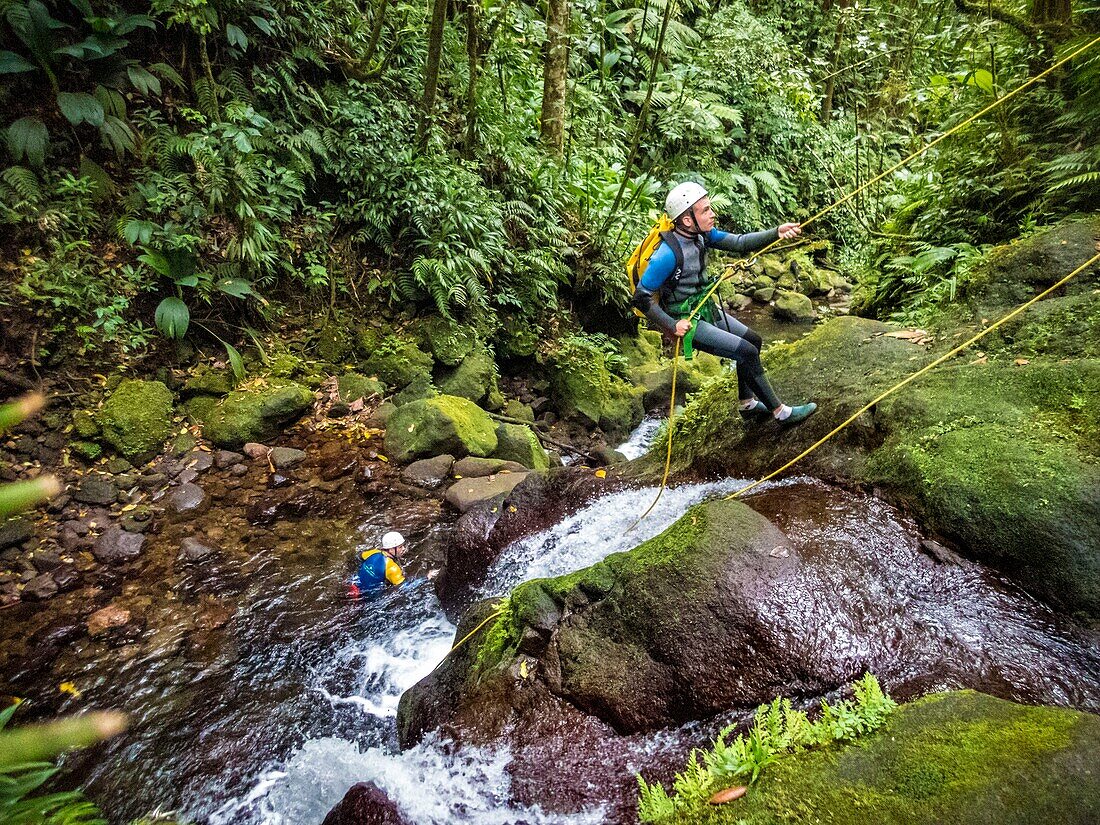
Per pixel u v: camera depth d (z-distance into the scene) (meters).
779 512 3.24
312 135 6.54
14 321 5.14
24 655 3.74
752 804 1.72
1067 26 5.15
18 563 4.33
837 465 3.56
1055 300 3.67
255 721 3.42
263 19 6.41
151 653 3.81
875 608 2.53
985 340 3.71
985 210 5.62
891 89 9.22
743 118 12.62
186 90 6.34
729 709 2.34
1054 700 2.20
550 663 2.71
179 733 3.34
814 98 12.48
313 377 6.36
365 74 7.07
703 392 5.02
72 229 5.48
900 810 1.59
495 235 7.12
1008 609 2.56
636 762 2.31
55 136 5.57
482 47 8.32
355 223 6.97
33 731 0.69
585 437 7.25
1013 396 3.24
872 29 9.77
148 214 5.82
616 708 2.46
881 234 6.89
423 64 7.67
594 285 8.28
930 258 5.29
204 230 6.02
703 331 3.68
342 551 4.76
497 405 7.02
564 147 8.92
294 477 5.47
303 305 6.62
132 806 2.98
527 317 7.66
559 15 8.23
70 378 5.29
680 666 2.43
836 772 1.75
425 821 2.38
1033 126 5.38
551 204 7.99
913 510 3.06
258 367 6.16
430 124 7.07
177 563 4.50
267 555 4.65
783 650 2.35
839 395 3.86
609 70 11.31
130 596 4.20
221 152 5.83
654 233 3.55
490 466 5.79
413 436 5.90
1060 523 2.62
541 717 2.57
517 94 8.72
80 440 5.11
